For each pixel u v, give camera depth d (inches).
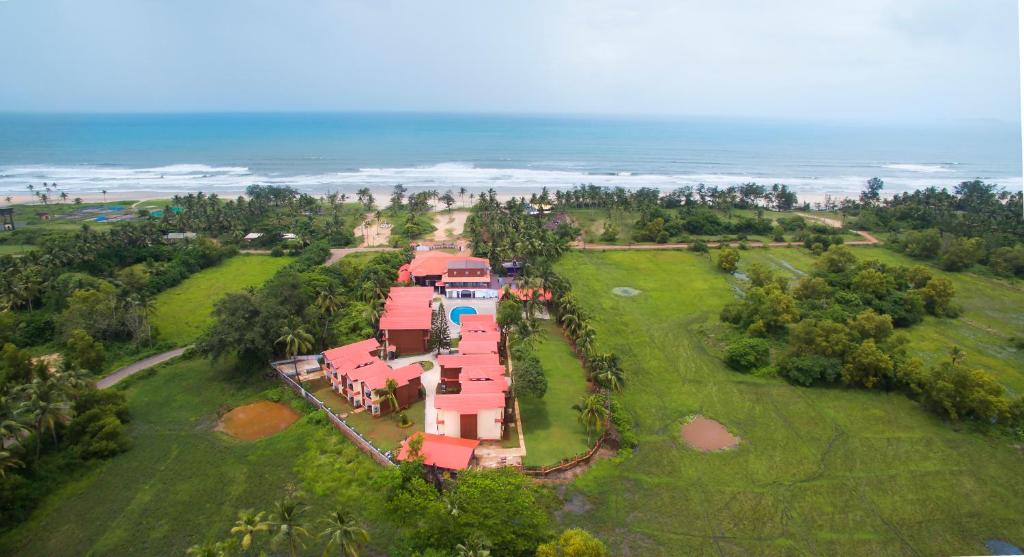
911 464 2506.2
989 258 5452.8
